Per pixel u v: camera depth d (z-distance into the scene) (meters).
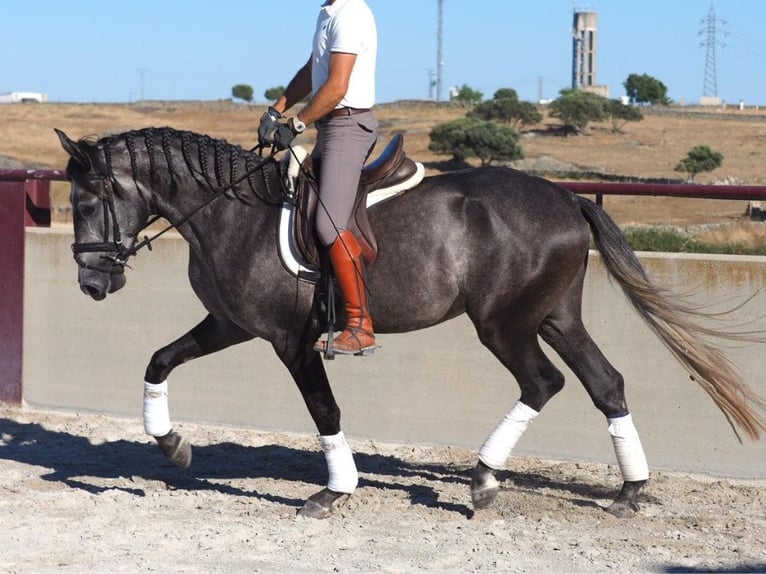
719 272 6.42
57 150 71.94
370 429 7.32
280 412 7.58
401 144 5.56
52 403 8.17
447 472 6.61
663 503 5.96
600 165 70.31
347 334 5.30
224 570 4.70
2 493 6.02
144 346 7.88
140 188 5.55
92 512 5.65
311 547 5.08
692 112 106.12
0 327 8.26
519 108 90.56
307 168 5.43
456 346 7.07
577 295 5.70
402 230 5.43
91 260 5.55
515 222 5.42
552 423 6.90
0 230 8.20
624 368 6.66
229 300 5.52
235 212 5.48
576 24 156.75
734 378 6.00
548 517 5.65
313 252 5.36
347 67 5.20
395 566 4.79
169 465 6.77
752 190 6.31
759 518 5.68
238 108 112.31
